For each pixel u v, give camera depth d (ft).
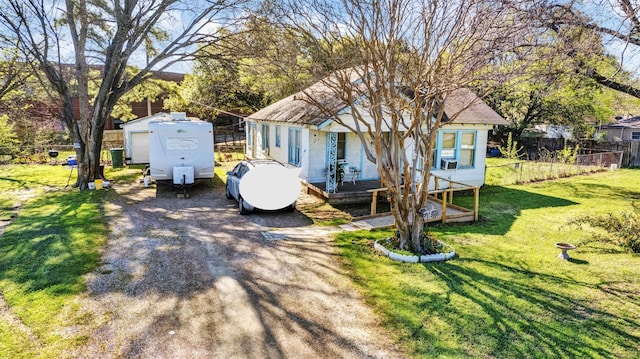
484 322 17.53
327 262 24.86
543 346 15.72
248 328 17.02
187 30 48.49
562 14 26.25
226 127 128.67
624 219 29.45
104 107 50.14
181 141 46.83
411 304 19.22
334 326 17.25
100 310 18.31
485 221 36.19
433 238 29.04
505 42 22.08
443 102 24.09
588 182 58.34
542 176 61.77
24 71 53.31
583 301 19.66
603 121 97.76
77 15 45.37
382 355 15.21
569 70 28.48
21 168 65.16
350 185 46.21
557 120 94.84
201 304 19.13
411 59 23.77
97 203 41.16
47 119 84.17
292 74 27.63
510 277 22.67
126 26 45.39
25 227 31.42
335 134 41.60
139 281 21.65
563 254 25.80
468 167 50.29
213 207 40.68
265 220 35.45
